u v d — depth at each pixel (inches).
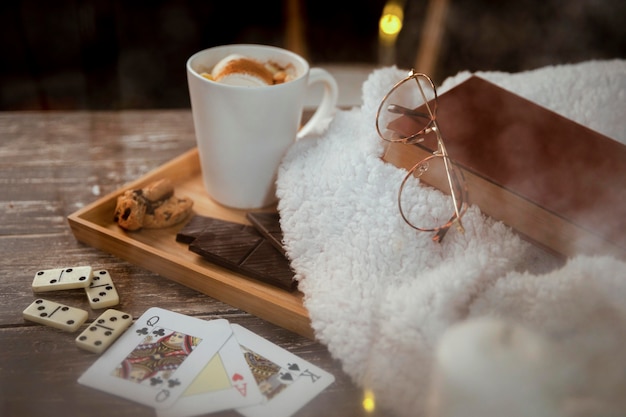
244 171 25.5
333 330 19.9
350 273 21.1
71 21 59.6
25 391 18.8
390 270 21.1
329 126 26.0
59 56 60.6
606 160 22.2
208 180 26.7
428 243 21.5
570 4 51.0
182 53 63.4
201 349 20.2
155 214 24.9
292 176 23.9
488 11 53.9
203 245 23.3
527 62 54.7
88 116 34.0
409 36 58.1
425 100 23.5
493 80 28.6
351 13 61.6
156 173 27.6
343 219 22.4
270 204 26.9
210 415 18.3
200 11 62.1
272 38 65.2
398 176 22.6
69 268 22.9
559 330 18.7
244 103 23.6
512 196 20.9
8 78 60.2
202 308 22.1
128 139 32.1
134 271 23.5
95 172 29.1
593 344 18.3
